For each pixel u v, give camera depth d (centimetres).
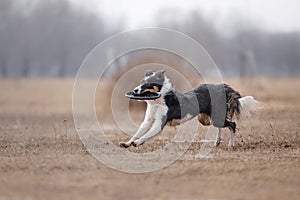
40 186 1166
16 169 1310
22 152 1563
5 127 2355
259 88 4194
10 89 4875
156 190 1145
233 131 1667
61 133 1995
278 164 1385
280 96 3672
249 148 1658
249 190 1155
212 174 1277
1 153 1551
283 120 2452
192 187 1170
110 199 1080
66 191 1132
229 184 1197
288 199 1095
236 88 3747
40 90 4834
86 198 1084
